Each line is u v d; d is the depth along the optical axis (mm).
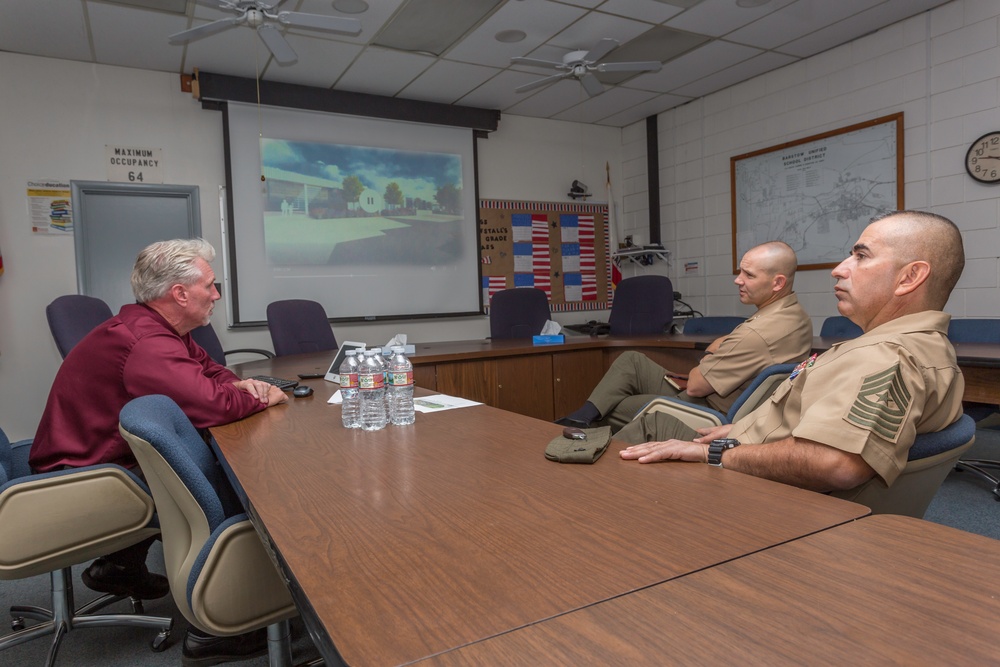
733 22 4090
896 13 4059
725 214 5492
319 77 4730
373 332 5297
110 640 1867
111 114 4336
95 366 1678
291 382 2291
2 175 4055
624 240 6508
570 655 509
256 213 4777
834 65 4578
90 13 3562
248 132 4730
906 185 4211
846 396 1065
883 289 1194
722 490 954
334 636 552
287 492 1000
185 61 4312
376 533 809
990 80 3762
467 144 5652
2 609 2062
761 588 616
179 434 1314
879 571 646
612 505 892
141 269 1792
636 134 6359
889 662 481
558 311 6203
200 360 2080
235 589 1114
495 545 756
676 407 1813
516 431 1422
